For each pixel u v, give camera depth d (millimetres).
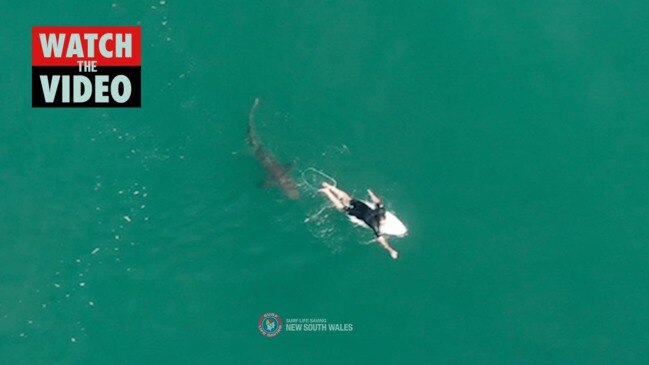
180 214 26328
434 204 26156
